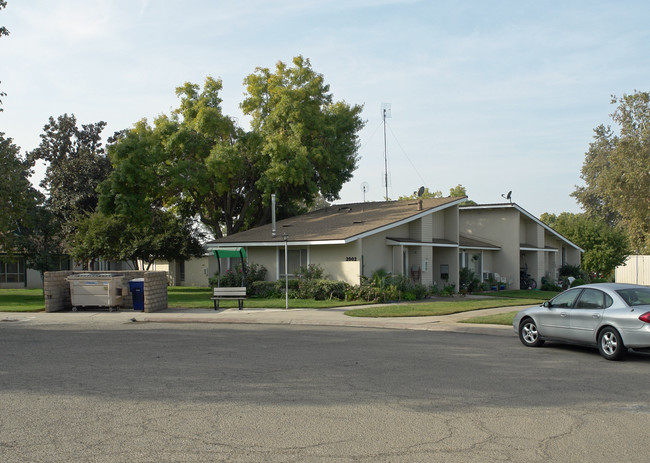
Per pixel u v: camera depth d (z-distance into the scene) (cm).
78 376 953
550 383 916
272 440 617
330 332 1582
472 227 3738
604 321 1152
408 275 2989
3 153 2878
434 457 568
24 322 1839
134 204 3228
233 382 908
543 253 3894
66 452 576
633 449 596
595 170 6938
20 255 4238
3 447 591
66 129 4972
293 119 3575
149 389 857
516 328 1370
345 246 2661
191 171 3381
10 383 900
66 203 4153
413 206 3128
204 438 623
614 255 4512
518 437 634
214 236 4281
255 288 2741
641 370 1038
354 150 4059
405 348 1275
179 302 2517
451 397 815
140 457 562
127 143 3212
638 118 4553
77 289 2158
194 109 3559
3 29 2302
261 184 3506
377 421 692
